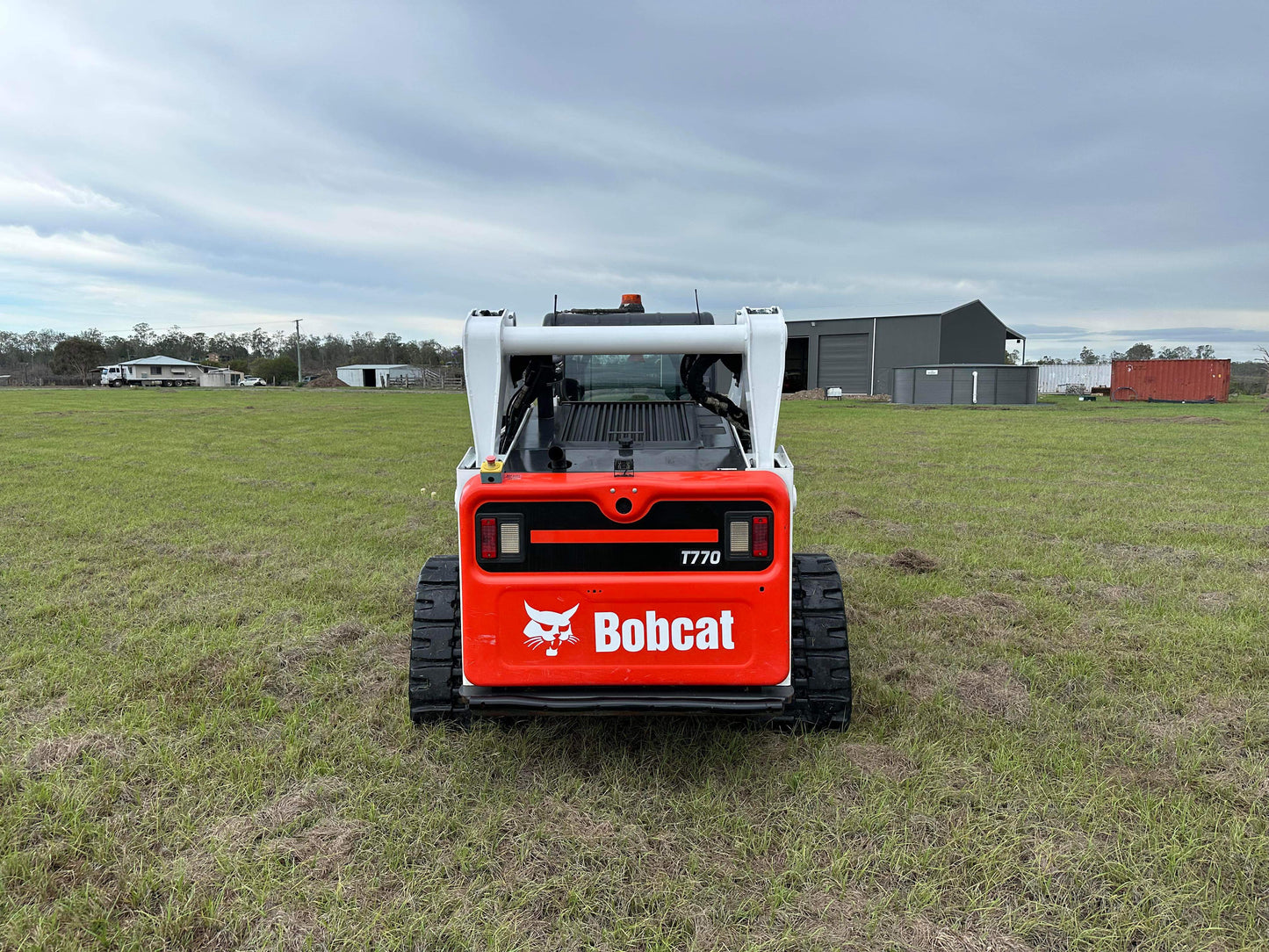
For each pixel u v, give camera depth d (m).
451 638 3.73
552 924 2.57
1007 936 2.50
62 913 2.57
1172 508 10.01
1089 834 3.01
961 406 37.56
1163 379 43.16
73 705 4.11
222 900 2.65
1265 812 3.15
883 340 51.34
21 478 12.48
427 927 2.53
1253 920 2.56
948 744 3.72
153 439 19.30
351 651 4.97
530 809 3.22
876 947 2.46
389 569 7.00
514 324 3.99
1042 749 3.65
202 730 3.83
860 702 4.17
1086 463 14.70
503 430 4.04
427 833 3.03
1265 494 11.15
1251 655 4.82
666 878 2.77
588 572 3.13
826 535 8.45
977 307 50.75
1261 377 62.31
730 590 3.10
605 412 4.45
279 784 3.38
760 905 2.65
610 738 3.78
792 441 19.09
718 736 3.76
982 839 2.97
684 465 3.72
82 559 7.37
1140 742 3.73
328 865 2.84
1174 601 6.02
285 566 7.14
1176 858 2.82
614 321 4.93
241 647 4.97
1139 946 2.46
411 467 14.05
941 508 10.00
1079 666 4.71
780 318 3.65
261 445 17.91
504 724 3.90
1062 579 6.74
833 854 2.89
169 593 6.28
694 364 4.30
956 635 5.32
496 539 3.13
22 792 3.29
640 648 3.15
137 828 3.05
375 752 3.62
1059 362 63.16
